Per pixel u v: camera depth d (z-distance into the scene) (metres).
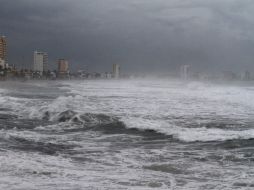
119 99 40.91
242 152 12.66
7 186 8.30
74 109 25.59
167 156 12.14
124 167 10.61
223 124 20.33
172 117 23.84
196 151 12.92
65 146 13.63
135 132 16.98
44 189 8.18
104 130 17.61
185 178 9.53
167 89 73.25
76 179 9.12
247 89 65.69
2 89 58.44
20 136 15.36
